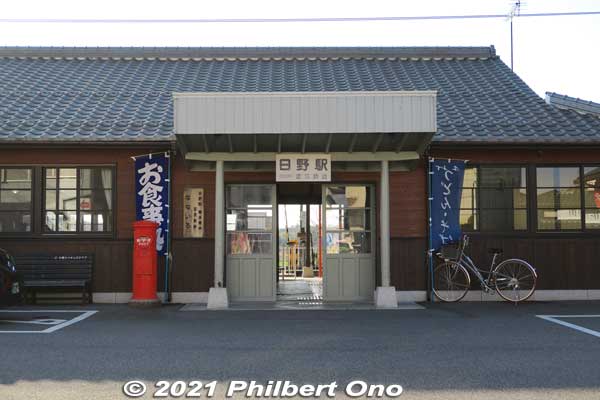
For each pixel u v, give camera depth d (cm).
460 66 1612
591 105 1306
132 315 1055
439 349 754
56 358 704
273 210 1274
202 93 1050
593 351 742
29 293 1212
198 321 986
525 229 1265
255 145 1118
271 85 1442
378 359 700
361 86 1438
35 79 1502
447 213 1241
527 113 1332
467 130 1234
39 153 1238
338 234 1276
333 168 1251
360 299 1264
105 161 1243
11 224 1242
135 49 1642
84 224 1248
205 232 1249
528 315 1042
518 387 589
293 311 1109
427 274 1248
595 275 1257
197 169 1239
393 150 1177
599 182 1277
